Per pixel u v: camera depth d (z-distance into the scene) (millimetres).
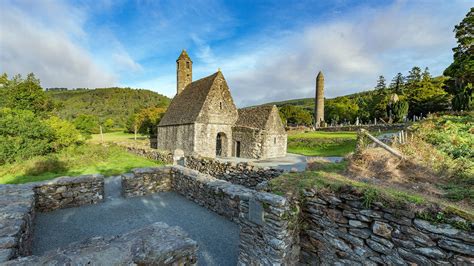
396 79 62031
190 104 24672
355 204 3846
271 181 4898
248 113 24719
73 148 18406
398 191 3857
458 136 9039
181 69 33125
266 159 20297
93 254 2613
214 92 22906
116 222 6445
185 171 9180
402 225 3344
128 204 7953
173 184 9703
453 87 29328
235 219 6473
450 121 12188
